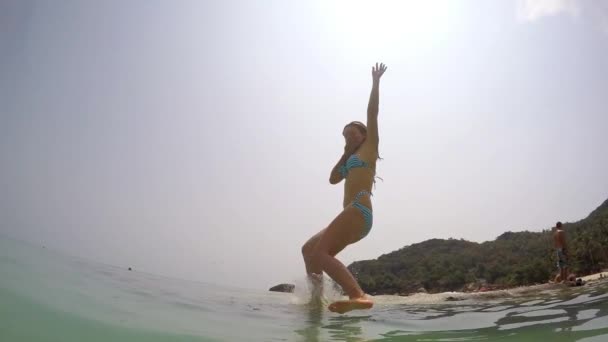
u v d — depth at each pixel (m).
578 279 6.38
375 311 3.49
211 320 2.33
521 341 1.97
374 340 2.04
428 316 3.13
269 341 1.88
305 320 2.73
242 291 5.08
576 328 2.28
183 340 1.68
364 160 3.43
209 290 4.49
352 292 2.80
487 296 5.05
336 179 3.93
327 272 3.01
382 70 3.58
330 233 3.17
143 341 1.57
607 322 2.41
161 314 2.24
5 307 1.64
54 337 1.42
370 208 3.35
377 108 3.53
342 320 2.79
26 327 1.46
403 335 2.21
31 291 2.02
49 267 3.00
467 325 2.62
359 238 3.31
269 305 3.44
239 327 2.21
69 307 1.90
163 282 4.41
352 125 3.87
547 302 3.91
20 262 2.84
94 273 3.47
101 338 1.51
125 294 2.75
